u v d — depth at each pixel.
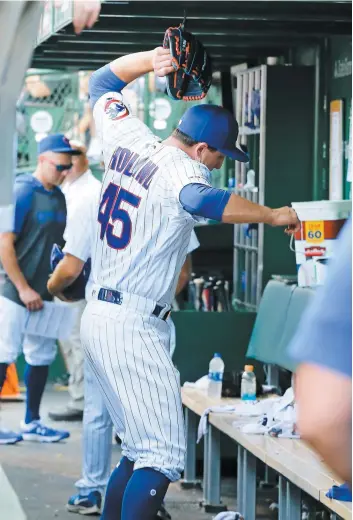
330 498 6.63
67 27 10.30
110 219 6.78
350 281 2.34
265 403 9.48
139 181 6.64
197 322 11.21
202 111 6.93
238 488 9.23
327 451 2.31
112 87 7.17
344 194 11.23
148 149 6.74
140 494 6.51
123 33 11.27
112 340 6.65
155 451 6.57
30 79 17.91
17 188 12.16
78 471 11.50
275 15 9.70
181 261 6.80
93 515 9.73
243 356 11.27
